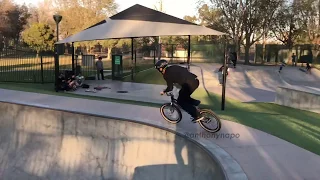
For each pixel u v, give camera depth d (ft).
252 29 102.53
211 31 35.22
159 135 19.60
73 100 32.40
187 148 18.15
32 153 24.90
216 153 15.80
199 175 16.99
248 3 99.86
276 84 59.31
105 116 21.74
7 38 159.12
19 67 74.95
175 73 20.24
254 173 14.88
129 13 41.11
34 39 127.65
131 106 29.50
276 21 109.19
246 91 47.09
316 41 120.57
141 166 20.20
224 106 31.96
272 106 34.24
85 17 140.15
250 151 17.72
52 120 24.13
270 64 108.27
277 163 16.14
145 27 38.06
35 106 24.95
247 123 23.90
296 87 35.14
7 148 26.09
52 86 50.47
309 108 31.17
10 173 25.20
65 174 22.99
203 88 48.21
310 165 16.03
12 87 43.01
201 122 20.57
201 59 101.60
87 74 65.67
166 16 39.24
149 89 45.70
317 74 75.56
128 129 20.86
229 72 64.90
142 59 89.61
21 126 25.73
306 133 21.89
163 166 19.24
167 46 106.32
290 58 112.78
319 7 114.32
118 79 57.57
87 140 22.58
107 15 144.25
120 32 38.70
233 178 13.19
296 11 115.03
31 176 24.26
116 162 21.25
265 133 21.24
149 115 25.50
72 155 23.12
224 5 101.55
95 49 174.40
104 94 40.96
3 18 157.58
